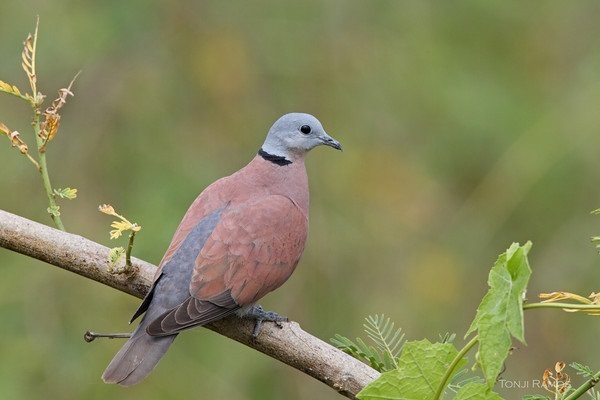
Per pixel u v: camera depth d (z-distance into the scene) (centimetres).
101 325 1244
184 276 727
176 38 1416
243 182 822
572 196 1444
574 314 1356
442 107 1451
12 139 657
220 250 741
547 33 1525
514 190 1446
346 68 1466
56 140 1337
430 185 1442
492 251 1427
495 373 415
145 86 1382
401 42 1491
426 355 462
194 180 1329
